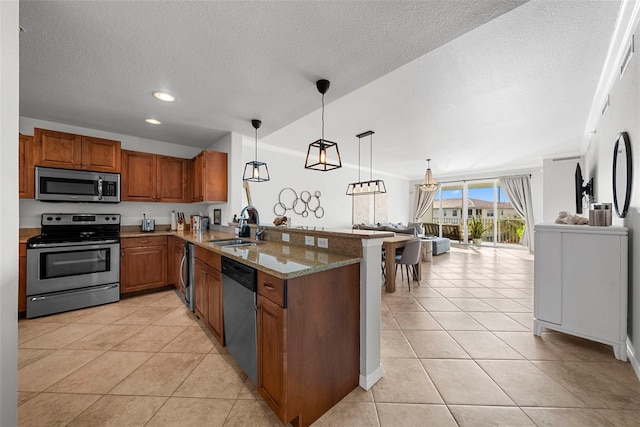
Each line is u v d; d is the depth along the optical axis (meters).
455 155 6.00
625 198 2.15
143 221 3.81
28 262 2.66
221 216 3.82
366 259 1.69
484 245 8.15
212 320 2.28
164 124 3.25
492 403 1.53
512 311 2.94
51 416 1.42
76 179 3.07
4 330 1.02
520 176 7.27
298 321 1.35
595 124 3.76
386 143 5.01
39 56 1.82
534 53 2.19
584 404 1.51
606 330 2.00
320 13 1.41
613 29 1.92
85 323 2.59
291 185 6.04
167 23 1.49
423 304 3.16
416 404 1.53
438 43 1.66
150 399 1.55
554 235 2.25
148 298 3.33
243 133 3.62
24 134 2.94
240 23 1.49
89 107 2.73
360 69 1.96
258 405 1.52
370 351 1.70
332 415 1.45
